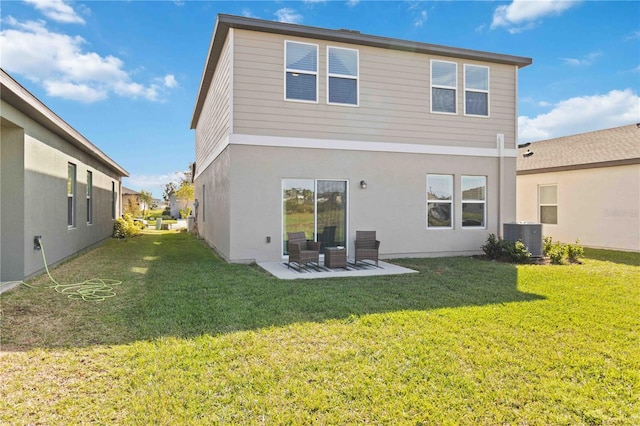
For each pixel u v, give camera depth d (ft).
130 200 120.57
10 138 21.21
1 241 21.06
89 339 12.72
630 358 11.50
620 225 37.11
